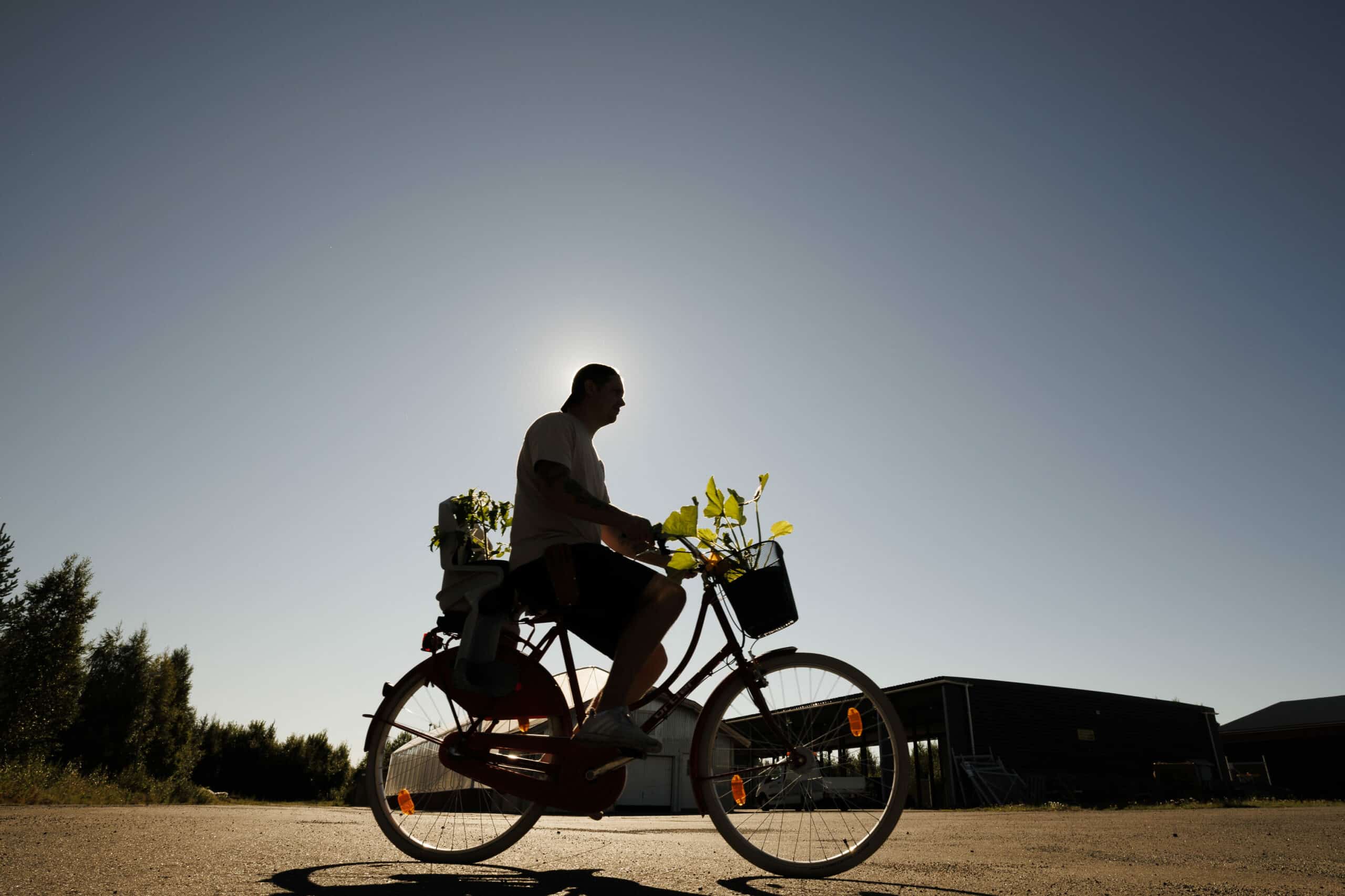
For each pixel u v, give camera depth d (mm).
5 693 23500
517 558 2346
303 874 1966
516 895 1740
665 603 2275
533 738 2275
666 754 15375
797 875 2193
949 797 19734
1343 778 22859
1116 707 23141
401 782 2387
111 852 2225
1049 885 2072
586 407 2574
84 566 25875
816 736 2387
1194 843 3742
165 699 35562
